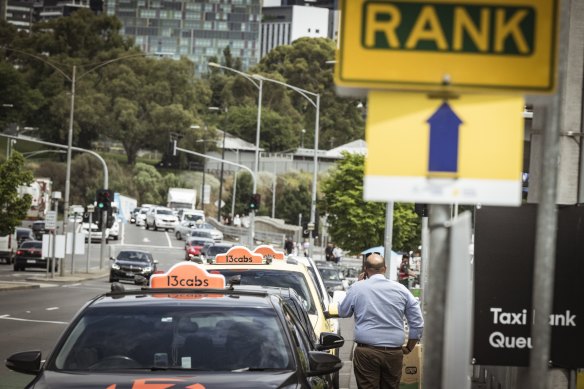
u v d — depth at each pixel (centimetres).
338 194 10169
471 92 1027
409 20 1030
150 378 1645
